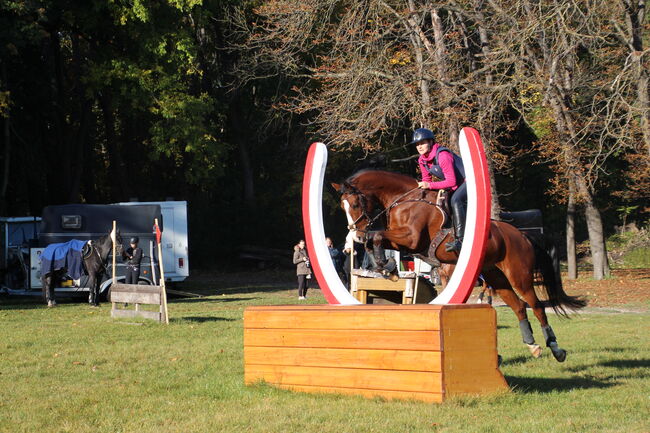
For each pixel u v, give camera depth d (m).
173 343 12.38
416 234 8.65
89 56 35.47
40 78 32.66
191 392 8.05
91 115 37.00
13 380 8.96
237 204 42.12
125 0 28.77
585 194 30.17
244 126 41.41
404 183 8.99
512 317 17.67
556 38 23.62
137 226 23.86
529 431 6.09
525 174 42.06
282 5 27.62
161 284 15.59
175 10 30.48
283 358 8.16
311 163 8.99
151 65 30.67
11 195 35.59
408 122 33.53
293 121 40.34
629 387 8.26
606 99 23.77
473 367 7.47
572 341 12.77
